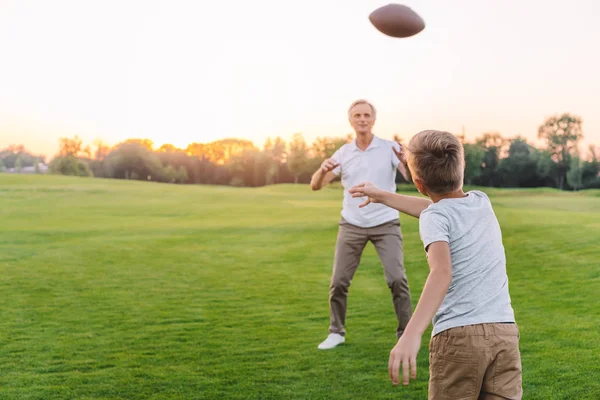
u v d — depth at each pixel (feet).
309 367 14.70
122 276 30.89
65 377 14.28
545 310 20.48
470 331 6.98
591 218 55.88
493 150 247.29
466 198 7.66
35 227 66.59
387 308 22.09
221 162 316.60
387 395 12.59
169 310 22.40
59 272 32.14
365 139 16.15
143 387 13.42
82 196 121.49
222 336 18.20
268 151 313.32
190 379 13.93
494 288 7.18
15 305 23.62
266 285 27.99
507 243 37.93
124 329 19.33
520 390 7.12
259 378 13.89
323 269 33.14
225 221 72.69
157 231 57.11
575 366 14.11
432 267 7.02
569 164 240.12
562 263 30.22
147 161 306.55
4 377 14.33
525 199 123.24
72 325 20.04
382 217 16.02
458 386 7.07
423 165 7.57
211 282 28.96
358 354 15.76
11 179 153.38
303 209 91.15
